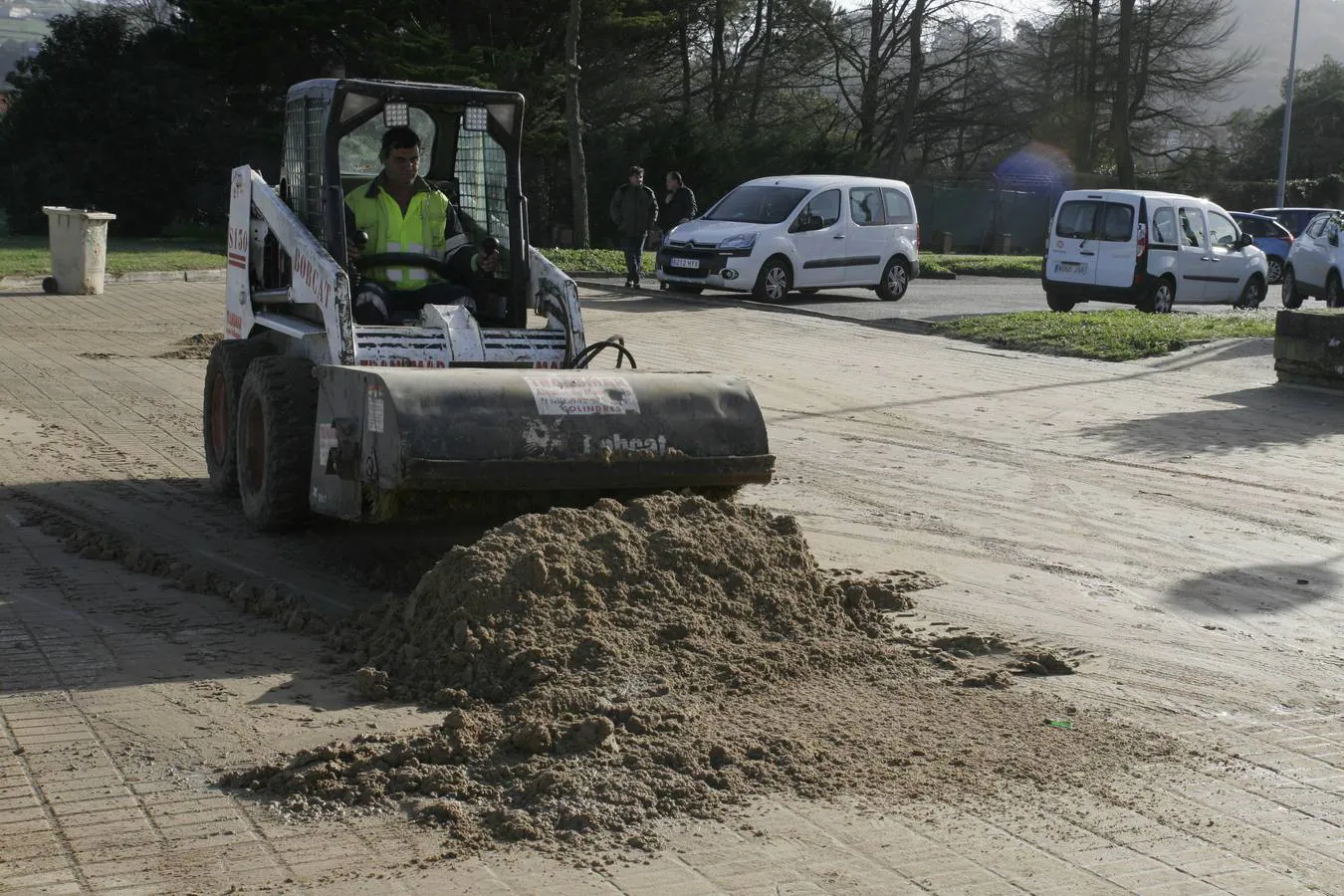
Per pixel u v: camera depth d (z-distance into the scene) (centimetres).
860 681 588
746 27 5062
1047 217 5125
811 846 436
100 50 3631
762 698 558
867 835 446
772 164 4475
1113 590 766
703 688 561
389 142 859
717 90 5022
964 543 861
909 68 5356
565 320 818
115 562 747
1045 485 1038
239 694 555
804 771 490
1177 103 5916
